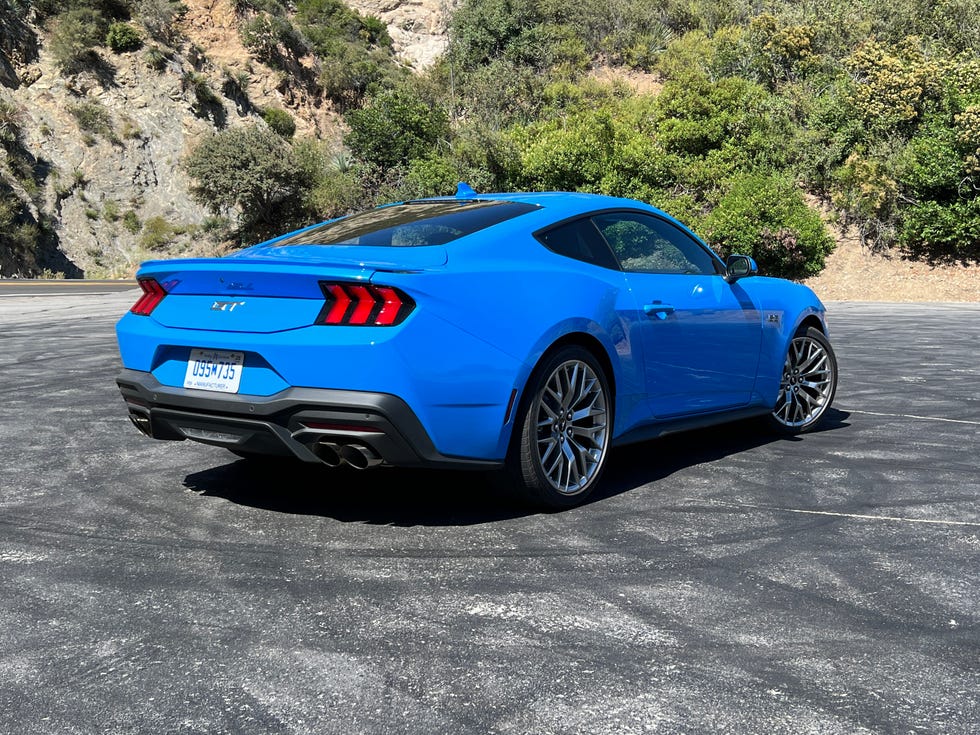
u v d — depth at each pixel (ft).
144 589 8.80
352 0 211.00
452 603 8.48
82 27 155.02
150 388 11.26
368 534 10.62
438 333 10.13
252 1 180.34
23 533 10.59
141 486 12.76
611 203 13.85
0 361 26.55
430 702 6.55
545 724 6.23
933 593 8.87
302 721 6.27
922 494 12.67
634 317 12.80
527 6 147.95
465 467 10.70
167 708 6.45
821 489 12.95
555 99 129.49
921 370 26.45
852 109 93.20
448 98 138.51
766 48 108.68
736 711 6.43
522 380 10.96
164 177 151.53
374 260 10.87
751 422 17.28
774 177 89.61
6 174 138.82
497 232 11.85
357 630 7.85
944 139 83.87
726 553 10.04
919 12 110.52
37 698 6.59
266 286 10.55
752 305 15.52
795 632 7.88
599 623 8.03
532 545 10.27
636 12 143.43
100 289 80.38
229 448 11.32
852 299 81.97
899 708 6.51
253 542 10.30
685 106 97.55
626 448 15.85
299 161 141.08
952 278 83.10
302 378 10.14
